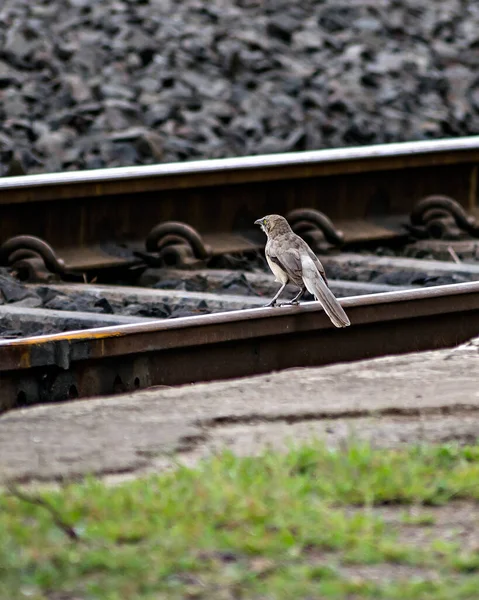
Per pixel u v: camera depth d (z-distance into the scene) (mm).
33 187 21375
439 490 10789
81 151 30328
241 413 12539
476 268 21438
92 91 34062
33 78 34625
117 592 9000
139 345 15273
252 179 23750
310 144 32750
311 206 24734
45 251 20516
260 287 21031
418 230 24812
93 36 37656
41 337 14789
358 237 24328
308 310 16641
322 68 38156
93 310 18328
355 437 11914
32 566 9414
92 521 10094
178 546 9625
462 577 9266
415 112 36625
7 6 39094
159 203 23094
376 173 25422
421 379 13656
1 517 10141
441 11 45781
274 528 9992
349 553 9594
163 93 34875
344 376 13828
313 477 11023
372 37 41625
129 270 22047
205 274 21031
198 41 38125
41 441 11797
